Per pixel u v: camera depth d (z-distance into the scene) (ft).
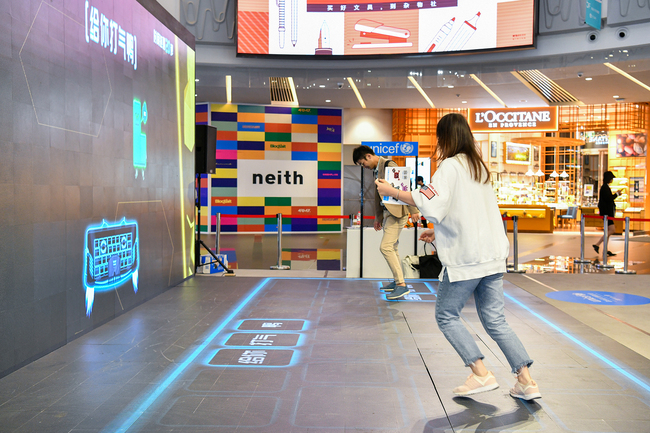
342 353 9.98
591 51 27.48
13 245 8.83
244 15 30.09
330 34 30.40
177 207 17.60
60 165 10.29
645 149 50.08
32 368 9.06
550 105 40.47
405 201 7.50
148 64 14.89
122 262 13.20
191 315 13.07
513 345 7.49
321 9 30.30
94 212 11.73
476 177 7.53
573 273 20.94
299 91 35.96
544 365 9.32
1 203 8.48
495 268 7.45
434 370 9.01
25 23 9.09
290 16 30.22
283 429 6.69
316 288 16.89
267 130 42.24
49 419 6.98
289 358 9.67
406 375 8.76
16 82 8.86
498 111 42.78
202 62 31.12
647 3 25.50
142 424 6.83
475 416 7.11
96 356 9.76
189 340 10.84
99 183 11.95
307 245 33.60
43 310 9.76
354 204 46.83
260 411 7.26
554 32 27.99
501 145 54.08
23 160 9.08
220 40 30.68
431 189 7.25
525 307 14.25
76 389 8.09
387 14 30.04
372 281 18.30
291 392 7.98
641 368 9.16
